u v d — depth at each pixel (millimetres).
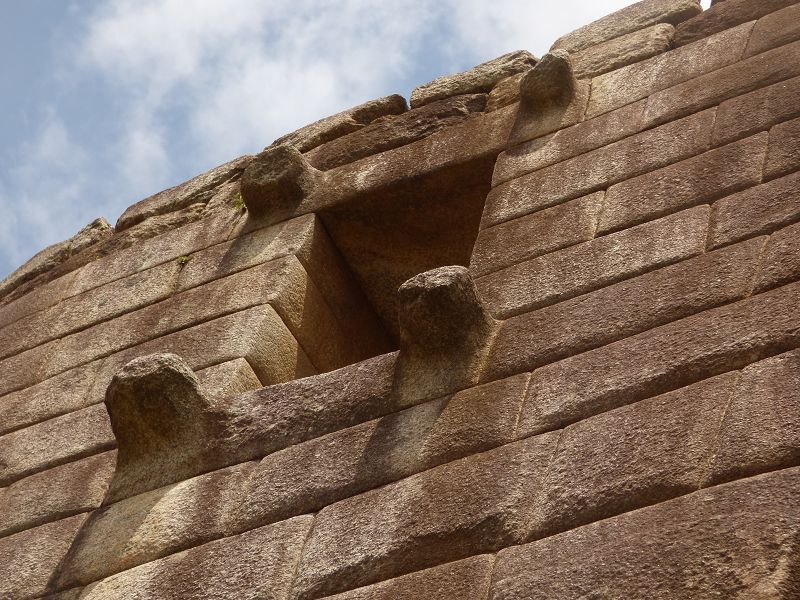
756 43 9891
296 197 10953
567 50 11164
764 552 5406
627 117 9719
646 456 6266
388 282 10953
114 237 12047
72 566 7816
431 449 7145
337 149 11508
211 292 10320
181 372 8297
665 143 9117
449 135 10773
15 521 8586
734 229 7781
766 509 5602
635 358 7020
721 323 6938
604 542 5906
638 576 5625
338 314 10539
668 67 10164
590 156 9445
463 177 10414
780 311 6781
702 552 5555
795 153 8188
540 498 6406
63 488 8703
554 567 5926
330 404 7891
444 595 6148
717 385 6492
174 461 8117
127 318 10586
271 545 7117
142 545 7633
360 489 7184
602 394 6887
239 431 8070
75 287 11500
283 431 7910
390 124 11500
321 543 6941
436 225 10695
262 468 7730
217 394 8914
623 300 7598
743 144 8609
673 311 7293
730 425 6156
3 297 12398
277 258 10352
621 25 11156
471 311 7770
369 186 10672
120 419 8320
